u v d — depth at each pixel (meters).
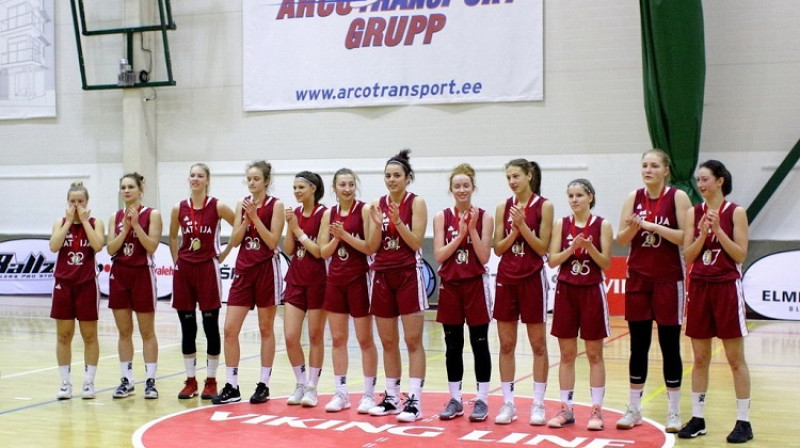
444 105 14.70
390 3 14.88
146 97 16.05
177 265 6.86
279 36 15.48
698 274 5.52
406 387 7.30
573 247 5.66
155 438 5.48
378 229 5.96
